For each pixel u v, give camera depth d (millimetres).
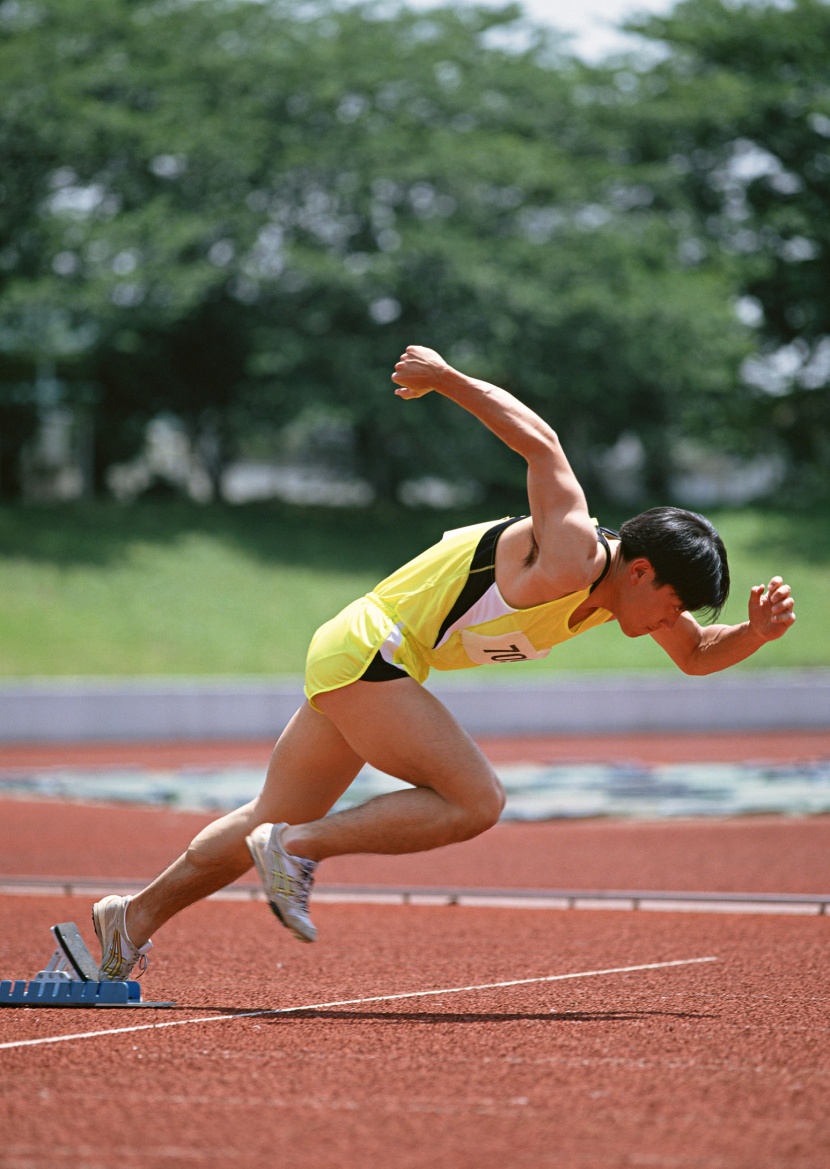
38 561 65875
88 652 57281
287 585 67688
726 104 86875
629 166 88438
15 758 40406
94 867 21078
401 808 9633
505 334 78062
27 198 76938
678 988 11688
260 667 58062
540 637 9570
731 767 36062
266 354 77500
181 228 73375
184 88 76688
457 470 85000
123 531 71688
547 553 9156
